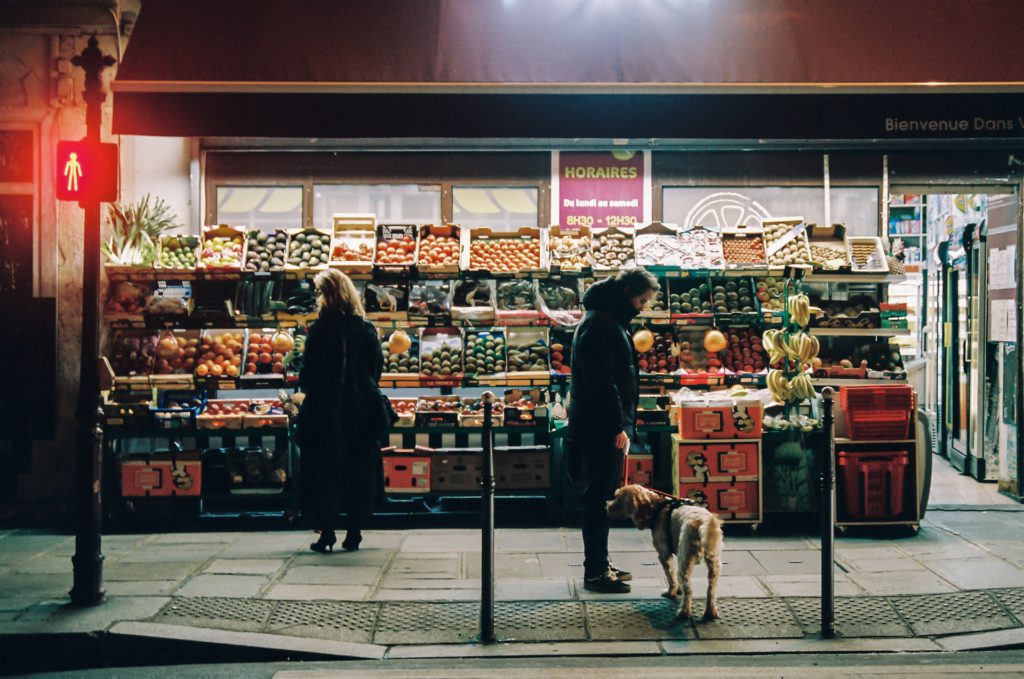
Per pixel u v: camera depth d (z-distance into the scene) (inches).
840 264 301.7
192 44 267.4
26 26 293.3
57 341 297.0
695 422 267.3
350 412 244.7
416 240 307.7
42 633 181.9
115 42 297.4
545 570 230.1
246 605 199.3
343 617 193.2
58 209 296.8
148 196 303.7
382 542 260.5
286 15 274.5
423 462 283.1
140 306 295.7
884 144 319.3
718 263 300.2
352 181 321.1
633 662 172.9
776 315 294.2
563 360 300.7
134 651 181.2
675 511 197.9
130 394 287.4
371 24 273.3
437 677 161.5
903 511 266.1
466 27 273.1
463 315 293.6
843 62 265.6
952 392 411.2
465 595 207.2
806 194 322.3
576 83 262.1
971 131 260.1
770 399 279.7
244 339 301.4
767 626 187.9
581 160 320.5
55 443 297.0
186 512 282.2
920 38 270.2
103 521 280.2
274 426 280.2
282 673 166.6
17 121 296.2
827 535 186.1
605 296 213.9
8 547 260.5
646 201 320.5
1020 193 320.2
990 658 174.4
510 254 305.3
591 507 211.0
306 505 242.4
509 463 282.2
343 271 292.0
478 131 261.0
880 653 177.8
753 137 260.8
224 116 258.5
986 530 271.9
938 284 440.5
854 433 265.7
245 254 300.5
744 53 267.9
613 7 277.6
